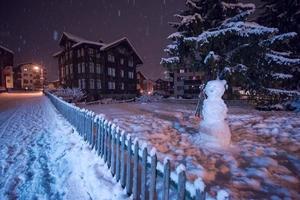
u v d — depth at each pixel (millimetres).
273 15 18938
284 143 7203
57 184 4672
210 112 6789
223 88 6852
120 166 4582
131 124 10188
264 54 12305
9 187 4547
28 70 86125
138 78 74625
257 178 4598
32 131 9453
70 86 48094
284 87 18125
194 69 13625
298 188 4234
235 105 23625
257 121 11273
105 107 20609
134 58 57750
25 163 5789
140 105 23828
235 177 4617
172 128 9320
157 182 4195
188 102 29547
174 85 61188
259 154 6074
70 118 10578
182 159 5504
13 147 7141
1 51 57156
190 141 7184
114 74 50375
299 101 17188
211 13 13344
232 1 13773
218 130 6680
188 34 13234
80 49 45031
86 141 7297
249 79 12906
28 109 17859
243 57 12305
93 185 4508
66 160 5895
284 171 4996
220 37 11227
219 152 6082
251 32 10938
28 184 4676
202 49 11859
